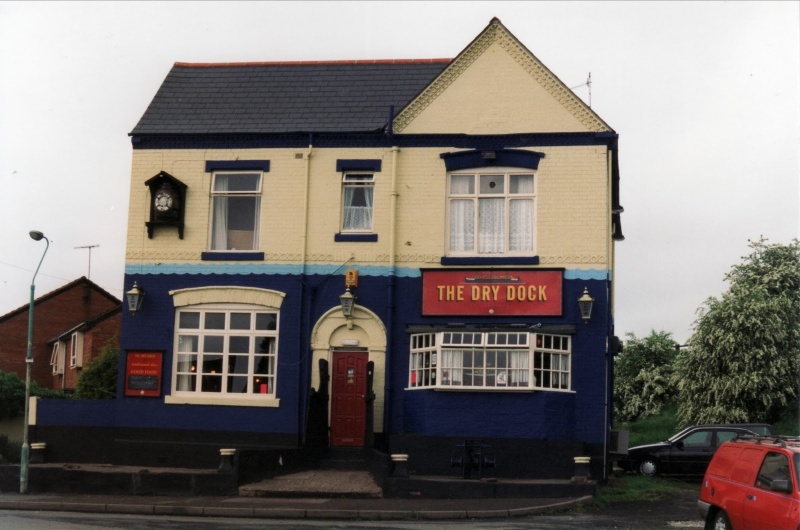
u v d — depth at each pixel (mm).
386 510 18766
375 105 25656
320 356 24297
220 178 25281
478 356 23328
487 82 24531
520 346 23109
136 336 24875
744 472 14828
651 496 21828
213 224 25125
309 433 23359
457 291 23906
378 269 24312
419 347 23938
